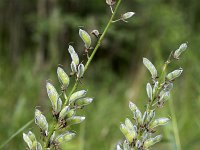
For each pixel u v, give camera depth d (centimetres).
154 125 148
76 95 144
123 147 148
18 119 523
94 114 663
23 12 1318
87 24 1227
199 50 1131
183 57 790
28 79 751
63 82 145
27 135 147
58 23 1130
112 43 1377
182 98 646
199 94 599
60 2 1341
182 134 541
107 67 1285
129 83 1069
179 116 572
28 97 682
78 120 144
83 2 1355
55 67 909
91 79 1164
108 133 559
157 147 443
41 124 145
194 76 713
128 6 1362
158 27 1305
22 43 1266
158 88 150
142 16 1346
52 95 144
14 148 452
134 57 1305
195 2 1398
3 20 1287
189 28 1301
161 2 1375
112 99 859
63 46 1190
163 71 151
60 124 144
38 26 1143
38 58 1052
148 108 150
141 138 148
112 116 676
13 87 703
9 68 904
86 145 513
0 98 638
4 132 475
